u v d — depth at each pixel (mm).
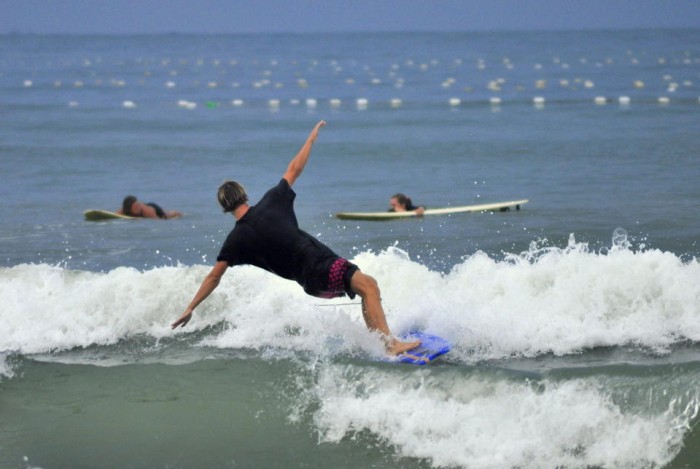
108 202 57625
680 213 44500
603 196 51938
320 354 22766
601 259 26438
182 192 61375
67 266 38000
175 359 23531
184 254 40281
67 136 98750
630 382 19406
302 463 19000
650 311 24531
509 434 19000
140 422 20625
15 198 59531
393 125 106375
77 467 18938
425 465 18719
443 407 19797
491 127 100688
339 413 20422
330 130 102062
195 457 19312
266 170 71312
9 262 38875
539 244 38781
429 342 22734
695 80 178500
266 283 27266
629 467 18234
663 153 72188
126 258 39562
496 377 20078
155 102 153375
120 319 26031
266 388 21516
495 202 53062
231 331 25172
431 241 40219
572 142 82500
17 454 19484
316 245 22500
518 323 24156
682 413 18766
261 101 151500
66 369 23031
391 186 61375
